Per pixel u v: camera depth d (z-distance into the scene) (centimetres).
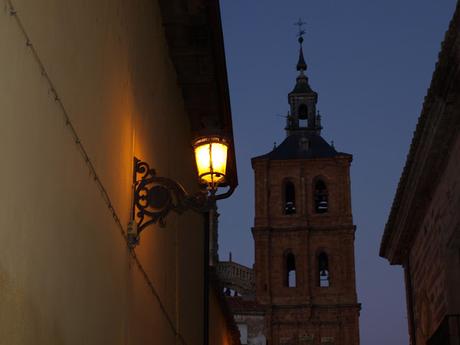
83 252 848
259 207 9406
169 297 1495
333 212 9412
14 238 623
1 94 598
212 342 2505
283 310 9069
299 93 10125
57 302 745
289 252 9331
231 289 8125
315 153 9662
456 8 1259
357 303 9069
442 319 1803
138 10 1237
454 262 1747
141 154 1226
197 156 1165
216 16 1491
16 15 637
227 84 1733
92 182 897
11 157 618
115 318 1014
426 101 1522
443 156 1691
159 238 1362
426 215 1980
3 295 597
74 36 826
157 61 1424
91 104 903
